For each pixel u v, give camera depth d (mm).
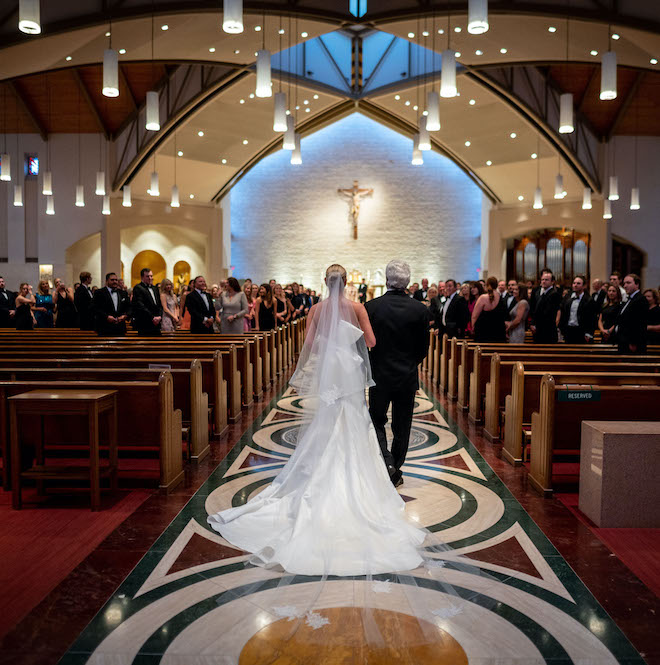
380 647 2449
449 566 3217
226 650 2436
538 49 13469
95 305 8969
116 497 4387
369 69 18812
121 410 4566
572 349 7246
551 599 2887
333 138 26000
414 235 25938
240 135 19859
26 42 10875
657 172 19891
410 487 4648
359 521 3475
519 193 21953
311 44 17969
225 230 24812
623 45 12430
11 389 4555
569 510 4180
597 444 3883
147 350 6992
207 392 6035
